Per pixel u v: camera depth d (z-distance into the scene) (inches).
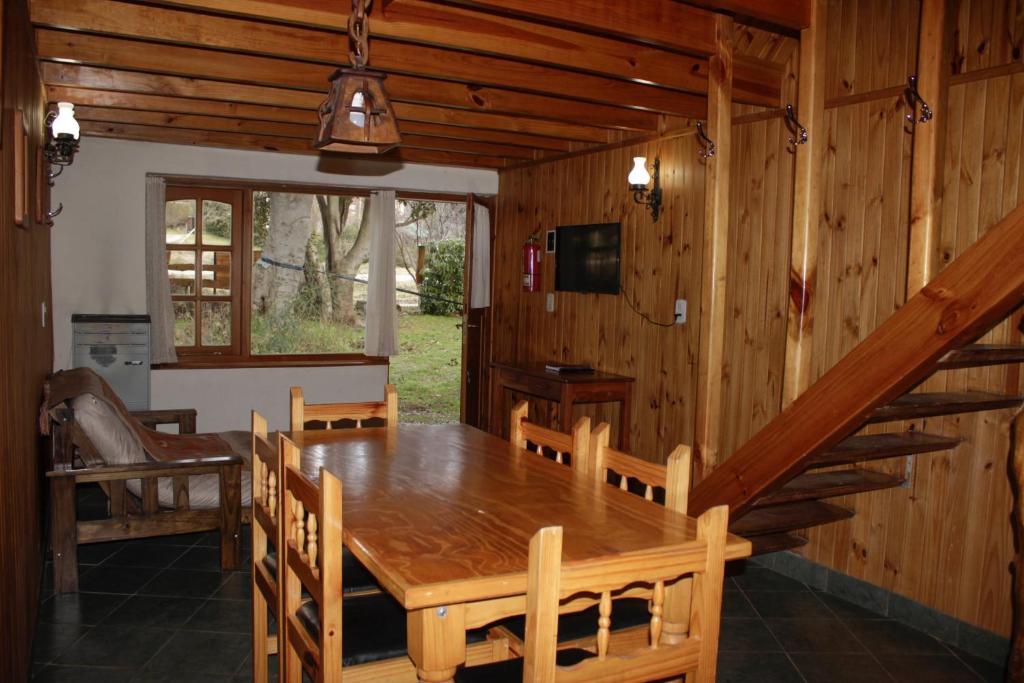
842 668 118.7
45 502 166.1
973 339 92.6
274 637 108.0
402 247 413.1
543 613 56.6
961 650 125.2
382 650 76.8
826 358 146.5
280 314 347.3
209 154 229.0
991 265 85.7
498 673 71.1
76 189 217.2
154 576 147.2
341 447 112.9
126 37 120.7
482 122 188.2
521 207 249.6
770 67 153.7
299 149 227.5
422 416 345.7
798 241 123.0
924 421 130.0
